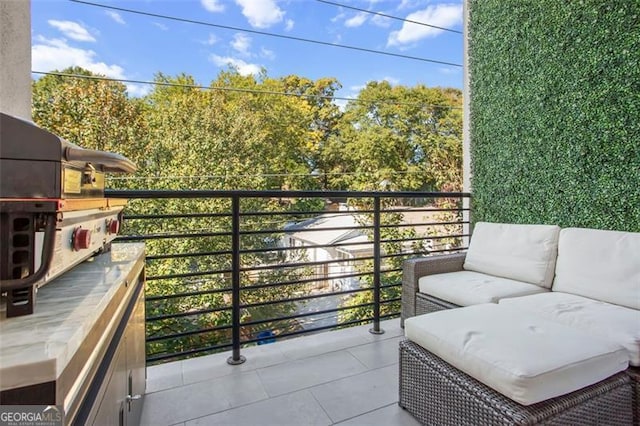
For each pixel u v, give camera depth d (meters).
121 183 8.31
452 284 2.24
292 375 1.89
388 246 7.51
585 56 2.26
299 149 9.66
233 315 2.11
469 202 3.38
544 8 2.54
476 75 3.26
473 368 1.23
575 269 2.00
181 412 1.56
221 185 8.95
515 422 1.05
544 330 1.38
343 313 8.02
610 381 1.21
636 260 1.74
